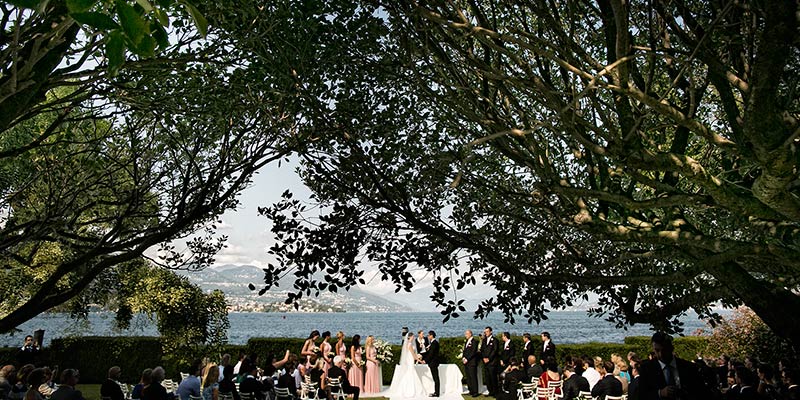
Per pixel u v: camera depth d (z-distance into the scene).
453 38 4.95
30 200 7.06
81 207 6.38
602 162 5.18
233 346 19.41
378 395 16.02
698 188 6.18
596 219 4.81
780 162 2.91
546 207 5.45
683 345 18.62
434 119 5.86
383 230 6.11
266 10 5.15
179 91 5.95
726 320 14.90
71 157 6.45
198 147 6.89
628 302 6.85
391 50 5.50
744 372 7.55
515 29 3.94
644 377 5.85
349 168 5.84
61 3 3.16
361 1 5.17
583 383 9.98
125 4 1.95
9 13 3.59
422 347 16.69
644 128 5.70
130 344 18.16
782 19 2.59
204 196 6.59
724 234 6.35
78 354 18.02
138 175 6.93
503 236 6.43
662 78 5.70
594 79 3.24
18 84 3.08
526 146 4.86
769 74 2.72
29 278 11.88
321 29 5.36
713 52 3.98
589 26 5.04
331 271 5.89
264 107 5.73
